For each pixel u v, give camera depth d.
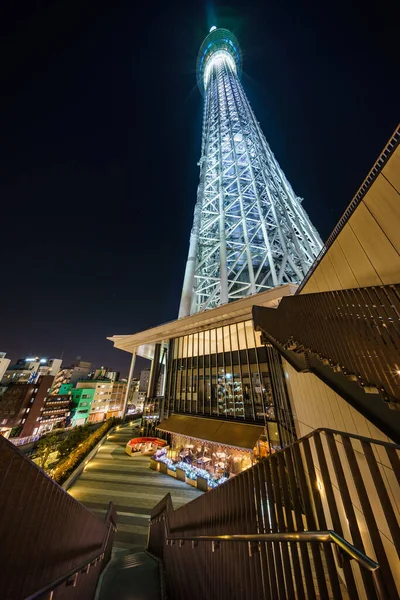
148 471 17.34
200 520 4.77
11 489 2.42
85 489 14.44
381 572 1.74
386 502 1.91
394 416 3.39
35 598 2.65
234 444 15.30
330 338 4.99
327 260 6.73
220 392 20.67
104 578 6.08
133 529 10.64
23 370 70.81
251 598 2.98
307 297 6.15
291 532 2.53
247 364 19.52
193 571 4.63
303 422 10.16
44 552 2.94
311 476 2.55
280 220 34.31
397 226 4.12
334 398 6.55
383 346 3.67
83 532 4.32
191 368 23.89
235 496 3.78
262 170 40.72
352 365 4.25
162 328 25.06
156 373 29.89
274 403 16.41
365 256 5.05
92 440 22.52
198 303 32.50
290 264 27.56
